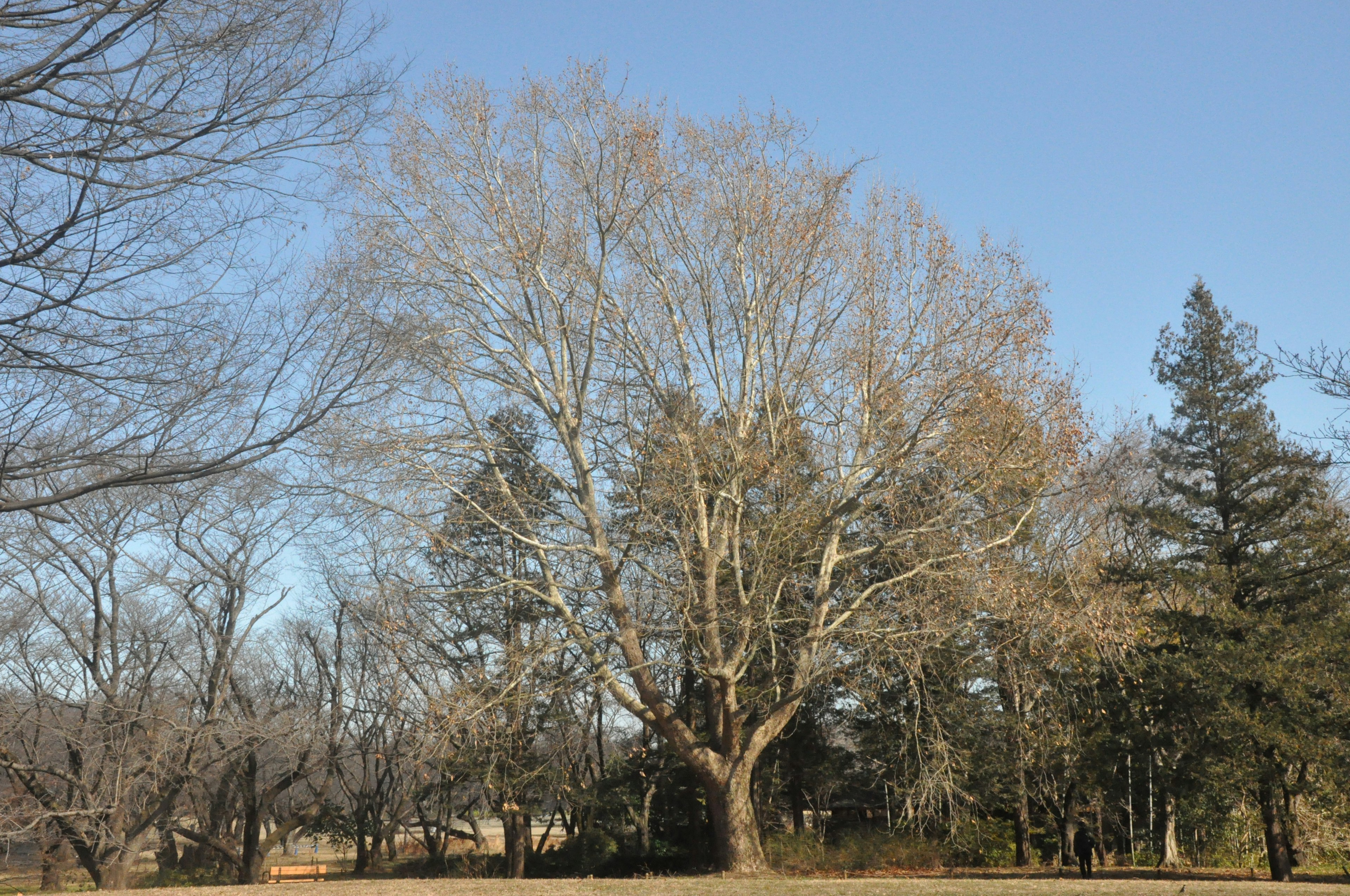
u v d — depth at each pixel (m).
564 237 23.91
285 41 9.02
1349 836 25.12
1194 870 29.31
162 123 8.77
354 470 20.67
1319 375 15.59
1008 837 36.06
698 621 23.64
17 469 9.20
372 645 31.73
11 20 8.12
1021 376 22.36
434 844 38.41
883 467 23.00
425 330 18.80
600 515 26.47
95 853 26.69
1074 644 24.22
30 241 8.53
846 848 30.02
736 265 25.27
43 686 26.06
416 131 23.66
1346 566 25.75
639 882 18.84
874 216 24.44
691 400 24.66
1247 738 24.39
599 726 36.34
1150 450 30.77
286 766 34.19
